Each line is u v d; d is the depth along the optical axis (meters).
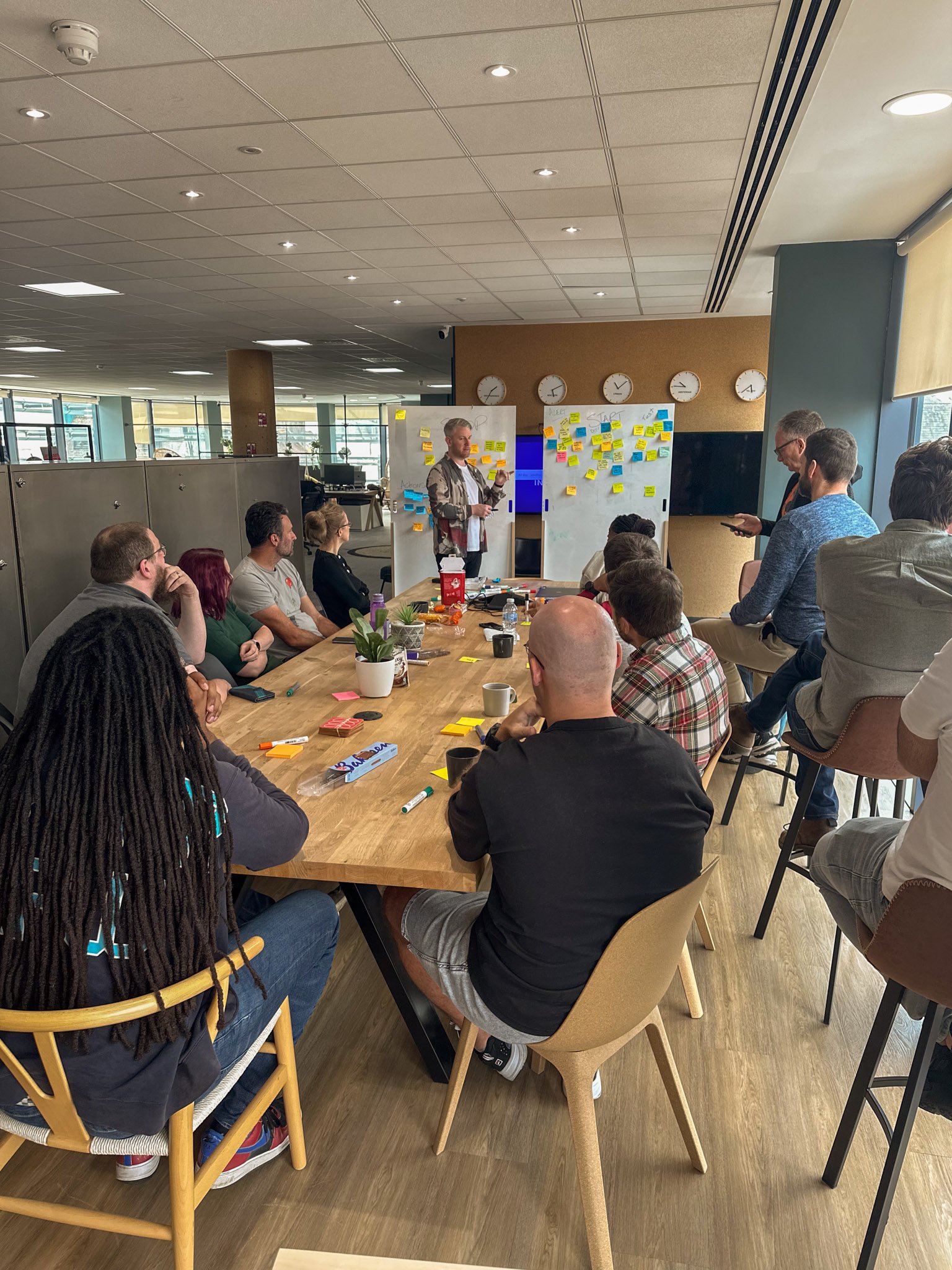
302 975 1.63
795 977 2.38
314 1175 1.69
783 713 3.14
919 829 1.29
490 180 4.27
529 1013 1.40
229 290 7.31
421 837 1.65
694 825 1.35
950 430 4.48
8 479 3.51
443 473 6.98
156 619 1.23
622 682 2.00
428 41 2.83
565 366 9.04
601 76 3.08
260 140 3.71
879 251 5.04
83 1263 1.50
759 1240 1.55
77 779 1.12
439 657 3.16
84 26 2.72
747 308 7.98
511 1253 1.51
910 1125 1.37
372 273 6.57
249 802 1.40
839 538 2.06
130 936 1.13
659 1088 1.95
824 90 2.96
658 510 7.96
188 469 5.07
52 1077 1.14
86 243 5.62
